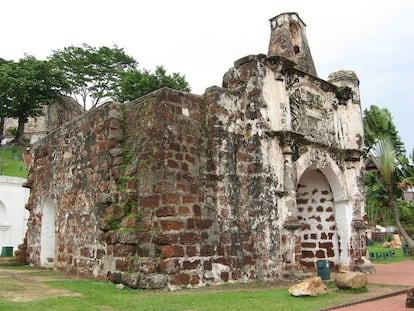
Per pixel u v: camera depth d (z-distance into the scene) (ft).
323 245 50.57
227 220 38.06
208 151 38.52
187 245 34.47
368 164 94.63
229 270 36.99
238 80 43.11
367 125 77.82
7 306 23.99
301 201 53.01
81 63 162.71
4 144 159.74
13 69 155.63
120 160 38.70
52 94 159.94
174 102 37.24
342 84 52.65
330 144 48.44
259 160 40.29
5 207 90.68
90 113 44.60
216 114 39.45
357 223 48.49
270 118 41.47
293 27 54.60
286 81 44.14
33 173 57.72
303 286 29.30
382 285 36.27
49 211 53.62
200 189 36.83
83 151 44.98
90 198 42.14
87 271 40.42
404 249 84.17
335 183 49.32
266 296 29.22
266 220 39.11
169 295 29.45
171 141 35.91
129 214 36.09
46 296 28.63
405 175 82.33
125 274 33.55
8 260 55.52
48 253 52.75
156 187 34.78
